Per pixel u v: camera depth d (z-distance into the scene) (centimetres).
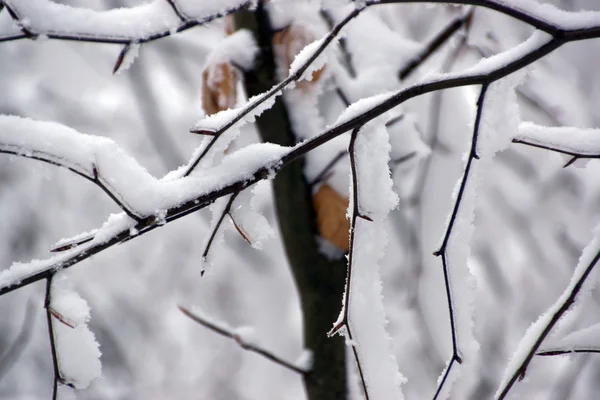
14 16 218
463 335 224
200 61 488
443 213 290
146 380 547
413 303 320
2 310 479
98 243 219
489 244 450
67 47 466
